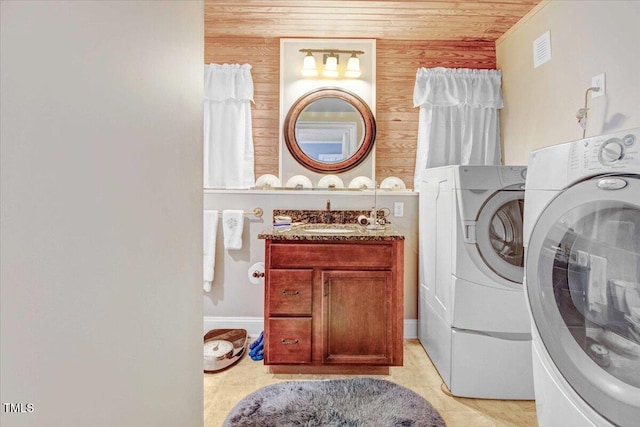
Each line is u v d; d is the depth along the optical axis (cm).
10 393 43
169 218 86
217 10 233
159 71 80
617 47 162
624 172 92
